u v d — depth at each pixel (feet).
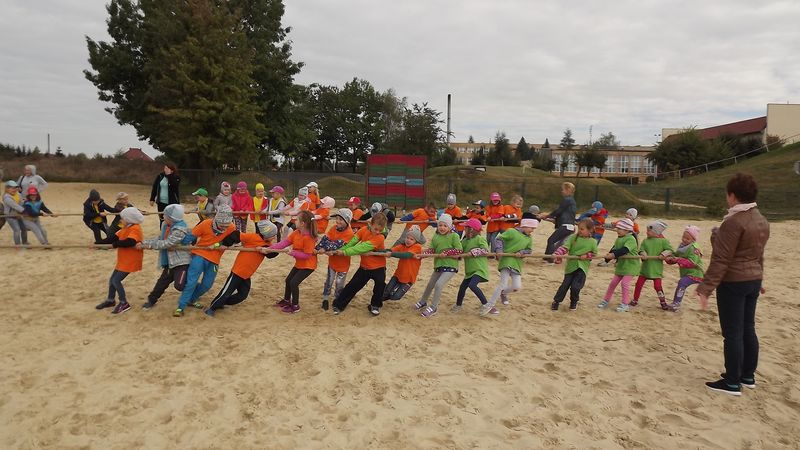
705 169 168.96
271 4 112.27
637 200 93.76
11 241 41.45
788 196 97.76
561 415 15.28
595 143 209.05
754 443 14.05
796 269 38.40
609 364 19.15
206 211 41.29
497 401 16.03
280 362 18.35
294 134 121.08
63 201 79.30
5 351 18.69
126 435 13.66
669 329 23.36
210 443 13.41
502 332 22.34
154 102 96.02
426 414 15.12
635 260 25.75
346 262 24.41
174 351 19.03
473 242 24.61
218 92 88.74
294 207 40.04
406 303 26.27
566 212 36.27
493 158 208.03
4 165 114.83
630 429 14.67
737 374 16.66
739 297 16.39
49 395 15.60
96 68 103.60
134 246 22.38
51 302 24.41
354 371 17.81
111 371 17.31
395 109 156.35
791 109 181.47
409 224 37.91
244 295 23.56
